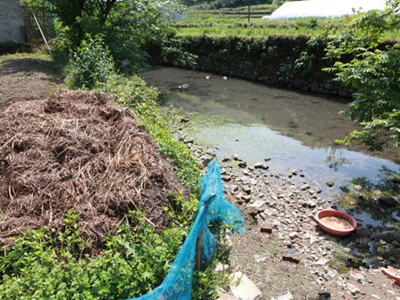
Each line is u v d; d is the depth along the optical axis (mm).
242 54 13898
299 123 8586
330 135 7801
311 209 4945
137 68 11539
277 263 3740
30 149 3799
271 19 19734
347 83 5578
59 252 2768
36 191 3332
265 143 7379
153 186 3438
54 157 3750
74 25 11953
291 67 11883
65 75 9461
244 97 11062
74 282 2445
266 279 3449
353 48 6090
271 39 12562
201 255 2998
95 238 2895
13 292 2363
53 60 11898
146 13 11875
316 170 6160
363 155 6762
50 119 4332
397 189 5473
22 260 2613
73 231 2918
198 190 3895
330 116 9062
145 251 2746
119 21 11688
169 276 2418
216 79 13922
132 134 4086
